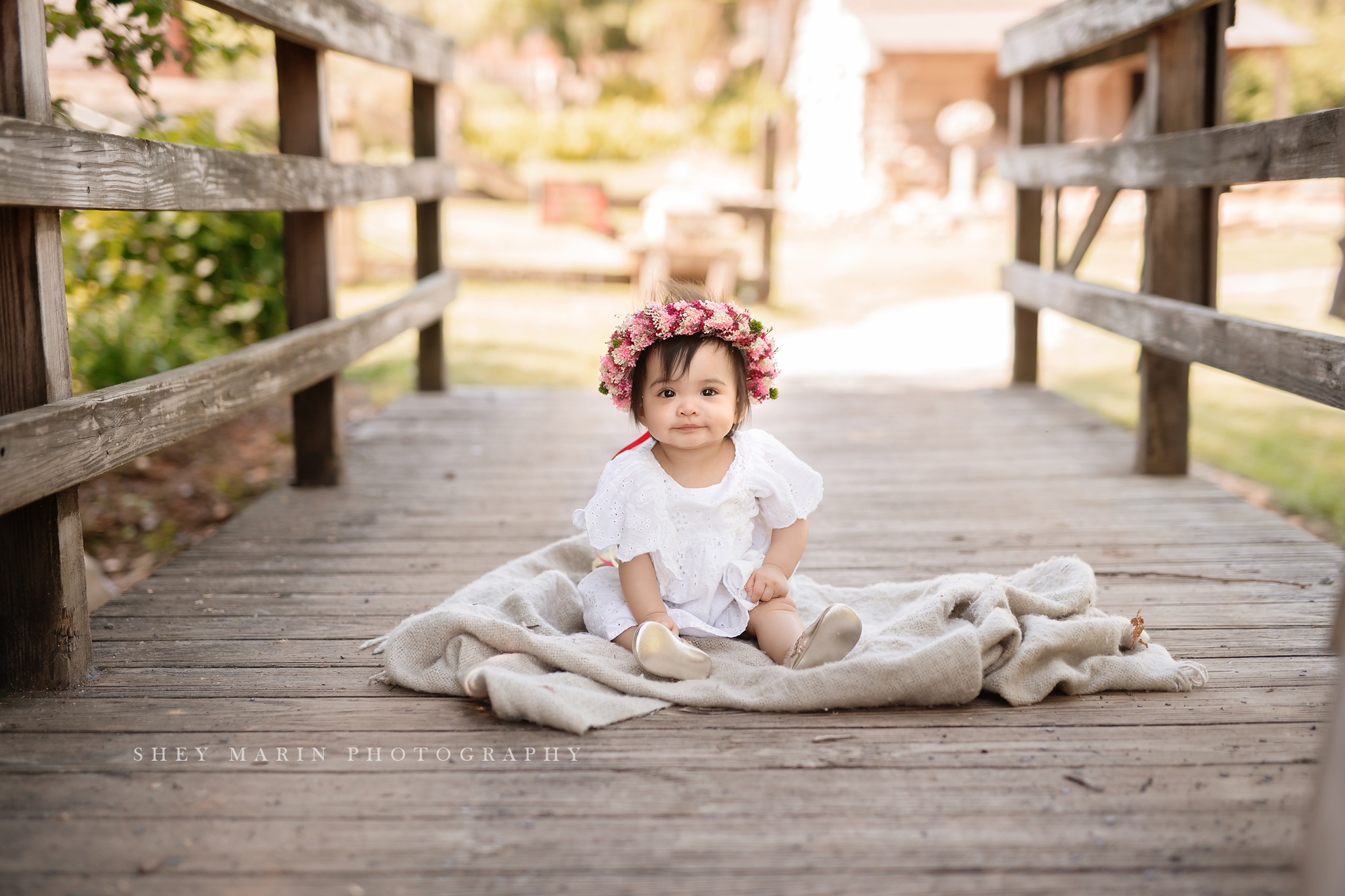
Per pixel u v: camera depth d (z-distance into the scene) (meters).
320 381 4.24
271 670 2.61
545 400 6.19
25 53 2.21
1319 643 2.75
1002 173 6.39
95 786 2.06
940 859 1.83
